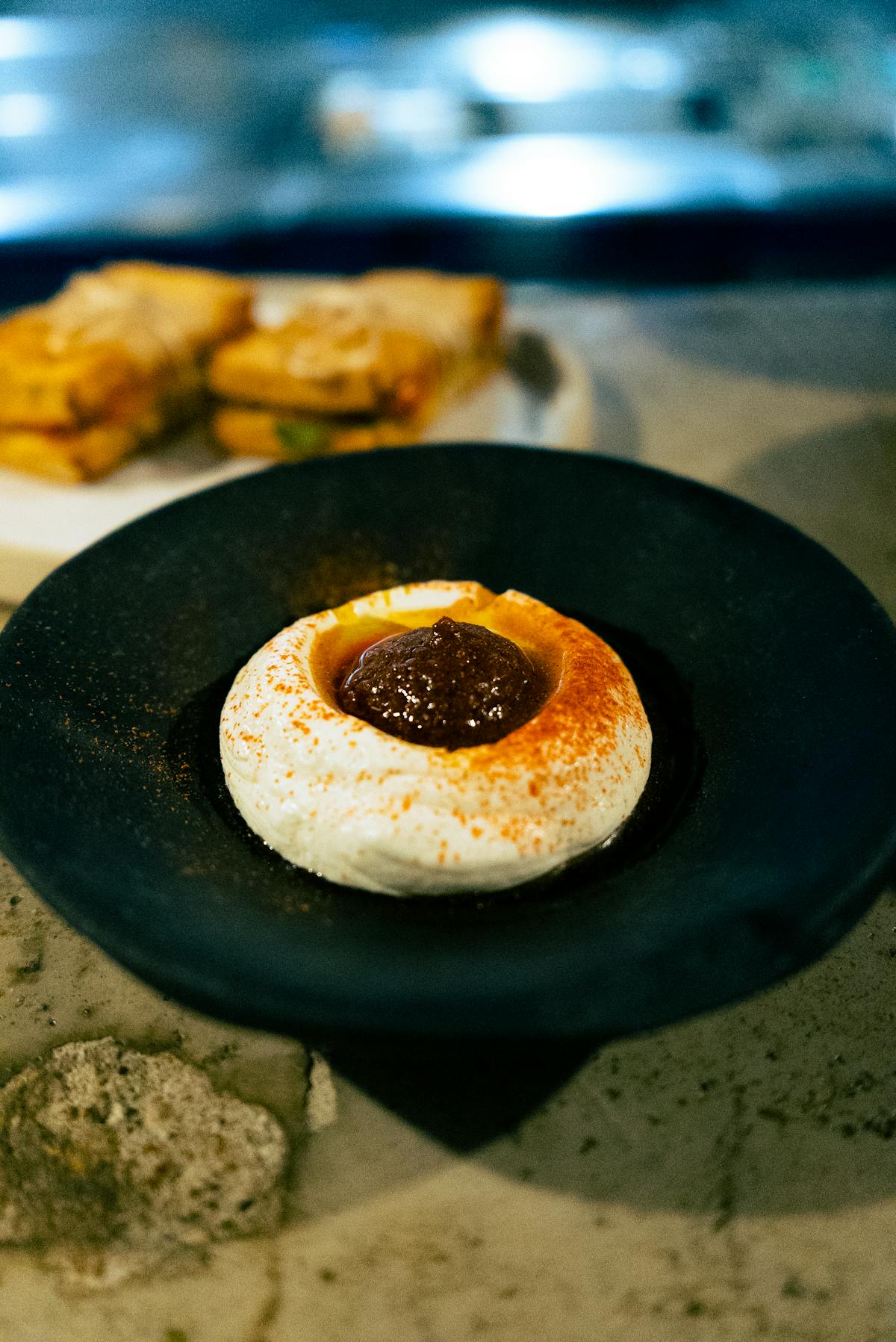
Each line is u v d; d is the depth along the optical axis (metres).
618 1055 0.31
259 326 0.63
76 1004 0.32
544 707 0.32
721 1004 0.25
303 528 0.36
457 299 0.58
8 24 1.10
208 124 0.97
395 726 0.31
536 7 1.06
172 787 0.31
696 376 0.65
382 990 0.25
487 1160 0.29
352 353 0.53
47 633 0.32
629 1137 0.29
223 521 0.36
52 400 0.50
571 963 0.25
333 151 0.94
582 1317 0.27
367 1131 0.29
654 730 0.33
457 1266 0.28
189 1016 0.31
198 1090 0.30
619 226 0.84
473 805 0.29
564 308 0.76
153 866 0.28
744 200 0.86
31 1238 0.28
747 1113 0.30
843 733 0.29
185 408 0.57
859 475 0.54
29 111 1.01
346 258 0.88
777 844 0.27
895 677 0.29
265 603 0.36
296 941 0.26
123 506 0.49
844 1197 0.28
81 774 0.29
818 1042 0.31
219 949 0.26
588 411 0.54
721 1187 0.28
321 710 0.31
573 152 0.92
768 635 0.32
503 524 0.37
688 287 0.81
